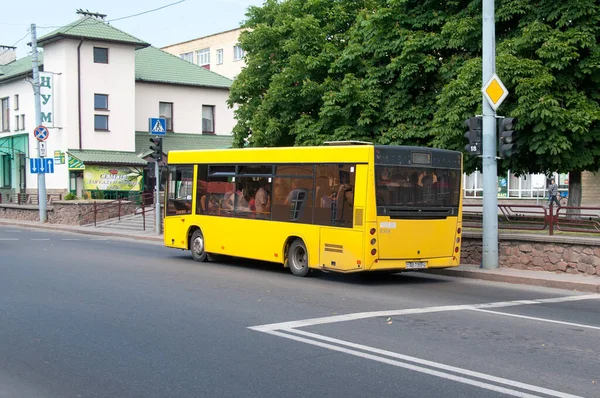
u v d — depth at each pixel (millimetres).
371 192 13391
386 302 11438
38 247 22141
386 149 13594
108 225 32125
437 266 14398
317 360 7418
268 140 24219
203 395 6203
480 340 8438
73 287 12891
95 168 43562
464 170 19766
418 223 13992
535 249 15172
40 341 8375
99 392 6305
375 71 20594
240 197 16672
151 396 6180
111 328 9109
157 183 26766
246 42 26922
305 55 23656
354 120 21359
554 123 16328
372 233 13383
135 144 46469
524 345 8195
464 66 17797
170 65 50906
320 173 14469
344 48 23125
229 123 51688
